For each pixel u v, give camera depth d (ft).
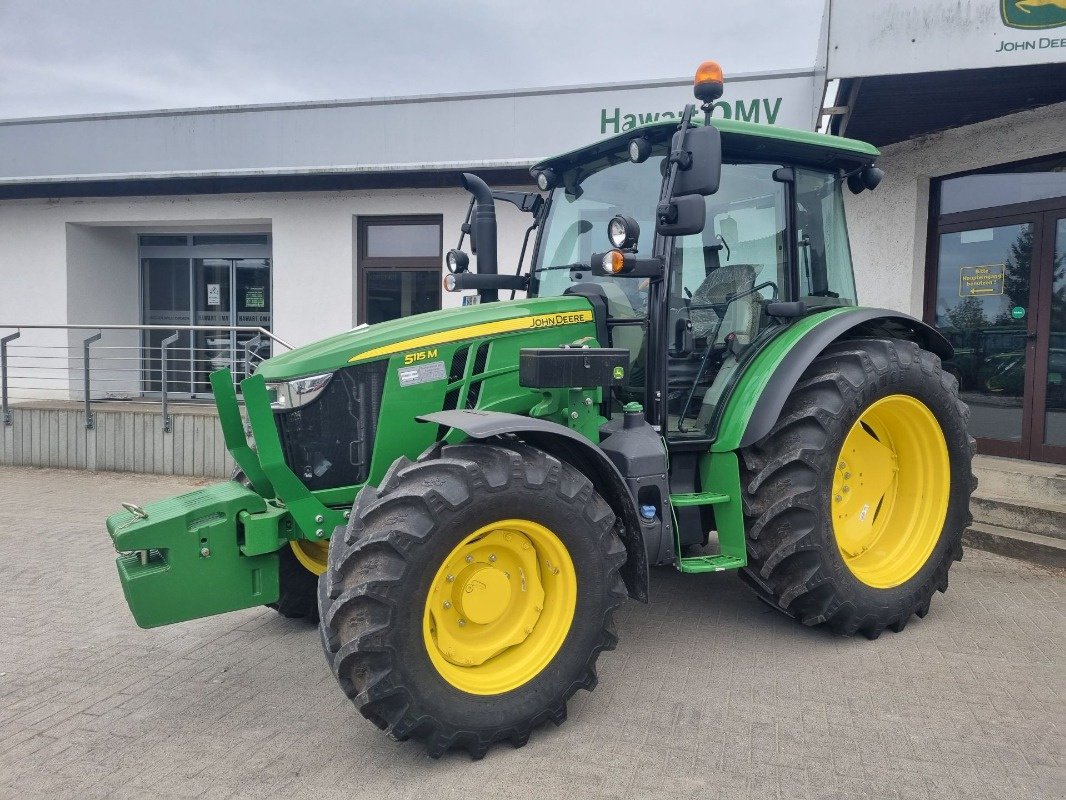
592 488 9.87
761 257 13.24
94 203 33.60
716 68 10.66
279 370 10.90
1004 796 8.30
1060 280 20.03
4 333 34.68
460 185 29.94
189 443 26.45
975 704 10.36
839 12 17.38
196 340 37.06
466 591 9.32
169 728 9.95
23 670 11.74
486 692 9.19
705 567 11.53
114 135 32.14
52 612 14.17
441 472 9.00
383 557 8.59
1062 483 17.92
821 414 11.76
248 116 30.78
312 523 10.62
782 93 25.77
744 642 12.53
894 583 12.69
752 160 13.06
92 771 8.93
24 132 32.89
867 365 12.27
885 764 8.93
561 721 9.75
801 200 13.80
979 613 13.75
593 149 13.06
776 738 9.53
